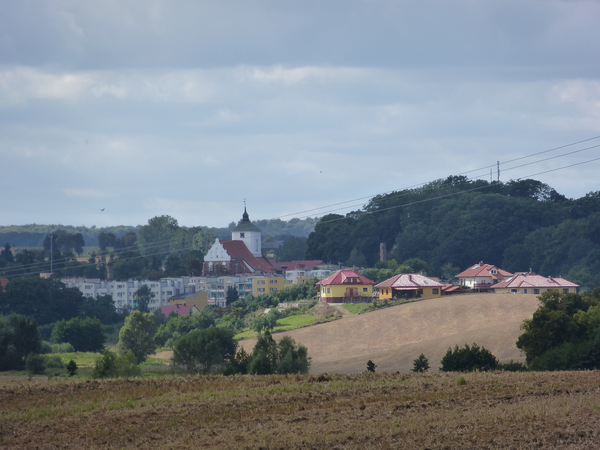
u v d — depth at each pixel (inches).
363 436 2316.7
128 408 2938.0
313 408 2770.7
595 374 3420.3
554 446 2186.3
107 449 2338.8
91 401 3125.0
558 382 3139.8
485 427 2365.9
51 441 2458.2
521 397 2827.3
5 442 2458.2
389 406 2736.2
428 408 2682.1
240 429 2488.9
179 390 3346.5
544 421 2406.5
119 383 3661.4
